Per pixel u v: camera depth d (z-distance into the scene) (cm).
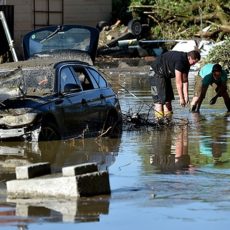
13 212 1755
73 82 3042
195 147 2745
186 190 1964
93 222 1659
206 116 3738
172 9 8956
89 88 3134
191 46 7362
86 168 1920
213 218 1688
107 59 8169
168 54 3556
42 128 2822
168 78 3581
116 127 3234
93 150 2706
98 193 1912
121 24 9256
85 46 4700
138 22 8738
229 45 6350
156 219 1683
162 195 1909
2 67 3098
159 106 3584
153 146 2795
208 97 4666
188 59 3519
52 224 1648
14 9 8919
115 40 8569
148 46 8494
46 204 1827
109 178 2105
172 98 3631
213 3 8656
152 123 3397
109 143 2884
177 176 2161
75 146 2797
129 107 3981
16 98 2889
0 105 2848
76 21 9294
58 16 9212
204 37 8281
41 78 2998
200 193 1928
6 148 2733
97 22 9400
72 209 1772
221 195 1903
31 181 1914
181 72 3500
